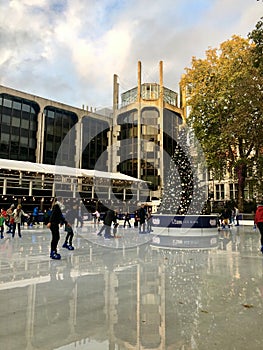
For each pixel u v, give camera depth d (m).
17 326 2.82
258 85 15.49
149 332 2.69
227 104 19.83
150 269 5.77
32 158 35.56
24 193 28.77
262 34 12.22
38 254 7.66
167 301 3.65
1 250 8.40
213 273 5.38
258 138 16.94
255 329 2.75
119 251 8.51
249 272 5.48
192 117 21.78
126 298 3.78
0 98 33.41
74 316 3.10
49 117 37.16
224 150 21.08
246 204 26.08
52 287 4.32
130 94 40.06
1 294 3.94
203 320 2.99
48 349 2.35
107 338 2.57
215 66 21.69
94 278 4.93
